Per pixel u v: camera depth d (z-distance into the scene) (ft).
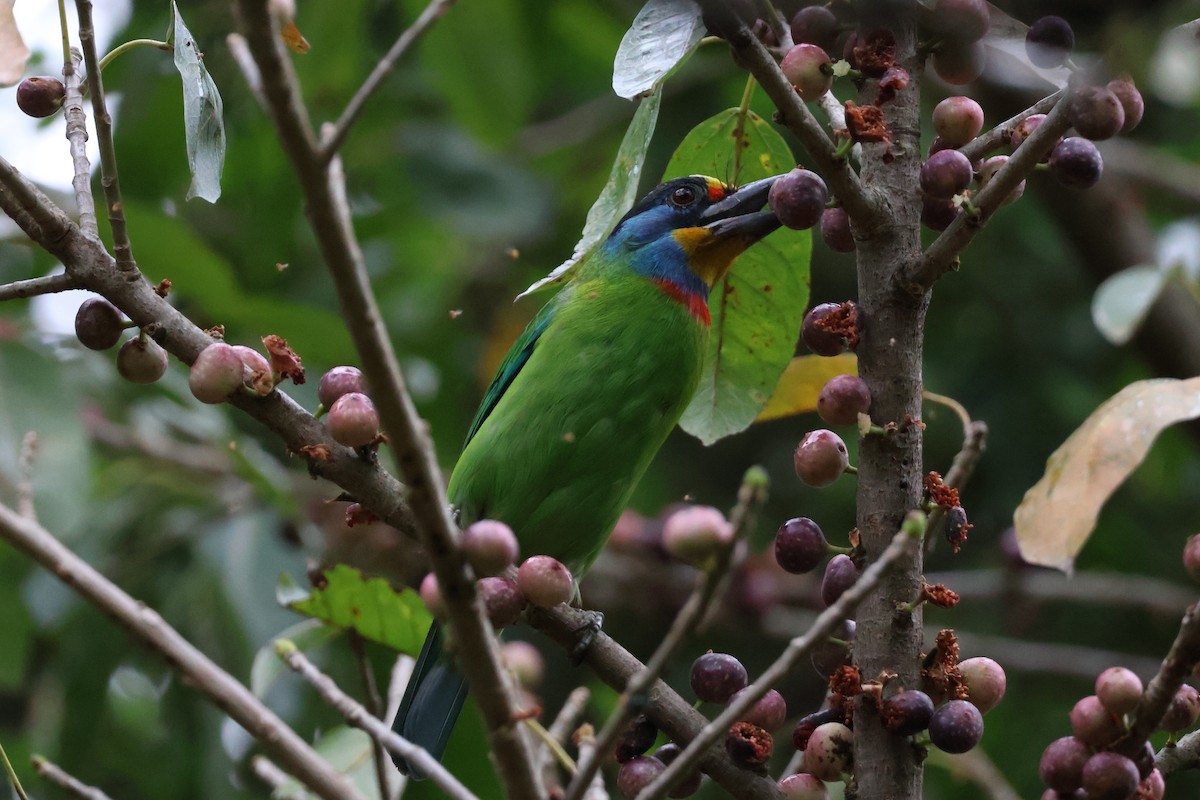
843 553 18.63
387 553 37.88
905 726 17.19
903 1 19.07
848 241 20.35
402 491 19.69
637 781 17.60
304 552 37.17
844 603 13.91
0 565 35.12
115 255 19.44
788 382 24.99
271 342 19.54
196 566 36.35
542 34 44.86
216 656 35.32
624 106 50.96
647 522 42.60
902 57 19.39
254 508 37.37
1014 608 40.52
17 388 31.71
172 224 34.68
